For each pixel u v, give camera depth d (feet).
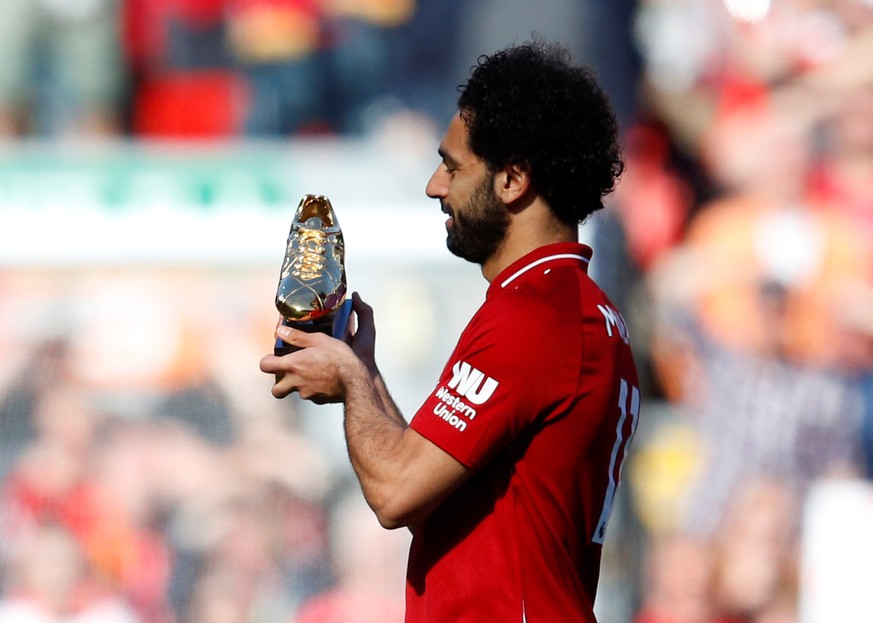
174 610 53.21
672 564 64.23
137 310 54.60
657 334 73.56
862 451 71.20
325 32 84.58
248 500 54.03
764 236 78.59
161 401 54.29
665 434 71.00
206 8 84.17
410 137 82.74
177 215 55.72
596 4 79.87
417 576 28.27
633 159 79.66
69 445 53.72
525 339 26.81
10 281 54.19
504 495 27.53
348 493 54.70
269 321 55.31
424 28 84.23
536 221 28.27
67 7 82.33
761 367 73.87
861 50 83.25
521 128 27.66
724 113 82.17
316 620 53.57
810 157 82.02
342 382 27.68
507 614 27.12
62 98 82.17
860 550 66.08
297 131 84.02
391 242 55.47
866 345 76.07
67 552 53.21
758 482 69.31
